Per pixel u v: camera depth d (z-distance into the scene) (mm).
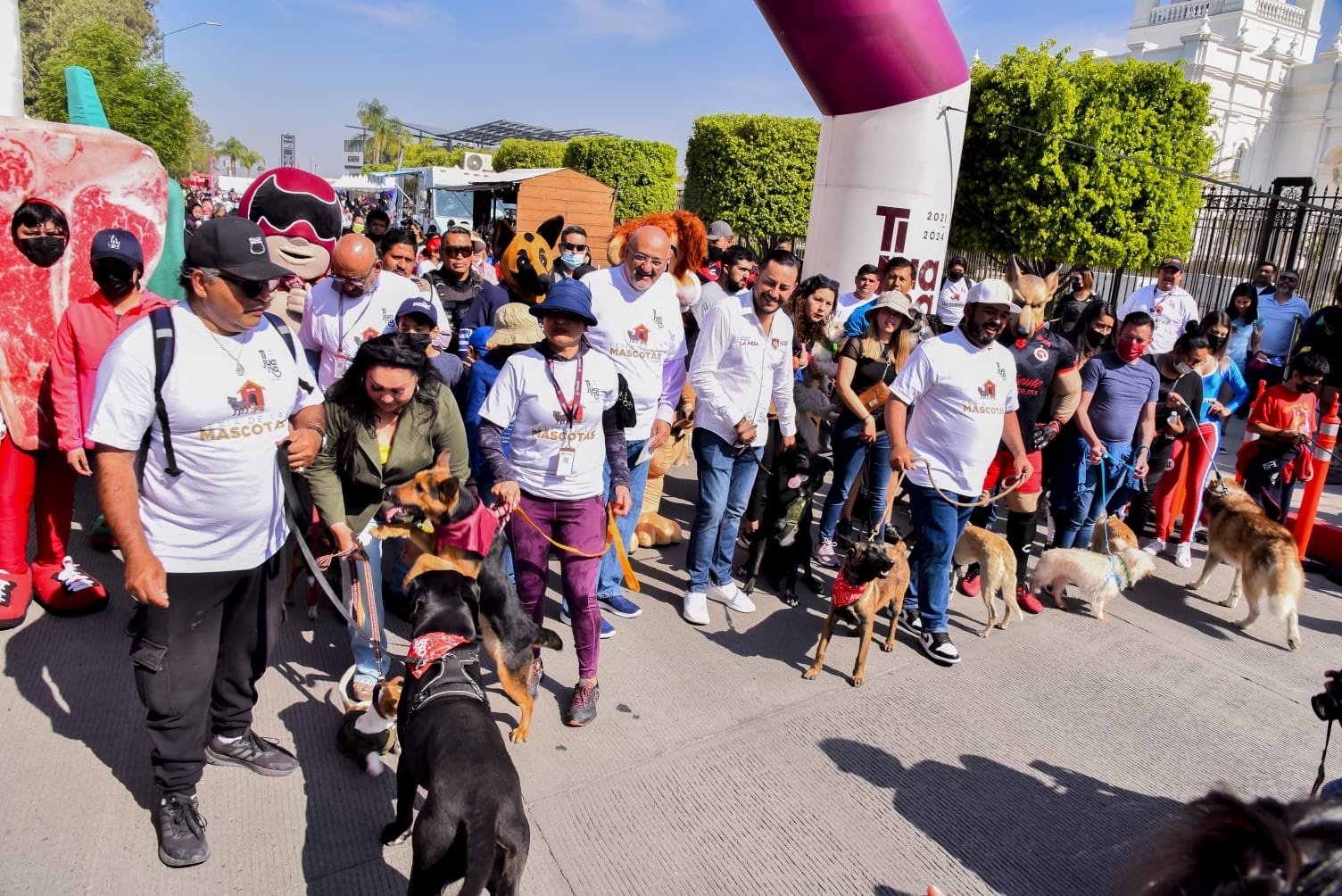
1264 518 5270
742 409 4570
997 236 15688
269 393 2715
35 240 3938
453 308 6211
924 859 3039
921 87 6648
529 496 3631
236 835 2854
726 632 4684
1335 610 5637
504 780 2301
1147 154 14477
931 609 4523
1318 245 13062
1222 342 6199
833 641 4695
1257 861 934
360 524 3418
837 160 7070
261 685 3762
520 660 3387
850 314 6312
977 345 4289
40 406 3895
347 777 3201
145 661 2600
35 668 3660
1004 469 5348
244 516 2730
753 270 6488
